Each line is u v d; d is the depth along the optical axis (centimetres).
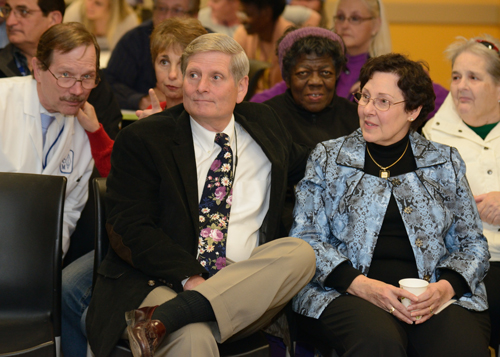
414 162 329
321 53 407
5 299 304
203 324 268
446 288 302
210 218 313
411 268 314
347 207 321
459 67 398
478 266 313
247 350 283
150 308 260
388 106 315
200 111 310
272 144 339
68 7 759
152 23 607
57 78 344
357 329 280
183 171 305
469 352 276
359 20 542
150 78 603
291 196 369
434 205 318
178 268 280
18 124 358
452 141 404
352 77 551
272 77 651
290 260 288
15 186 311
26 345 272
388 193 318
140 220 295
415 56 998
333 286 307
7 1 452
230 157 322
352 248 315
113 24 759
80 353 350
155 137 308
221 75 310
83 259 374
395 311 289
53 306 307
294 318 321
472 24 987
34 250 307
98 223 324
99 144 396
